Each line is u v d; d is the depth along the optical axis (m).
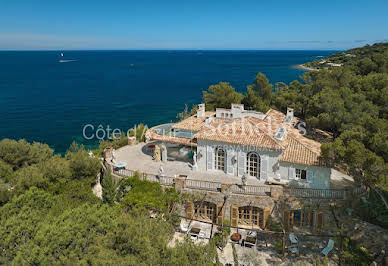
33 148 45.72
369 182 22.91
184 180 29.50
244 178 28.97
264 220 27.73
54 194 31.14
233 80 177.00
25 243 17.36
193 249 16.41
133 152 41.19
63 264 15.64
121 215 20.33
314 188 29.30
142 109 107.38
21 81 178.75
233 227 26.02
